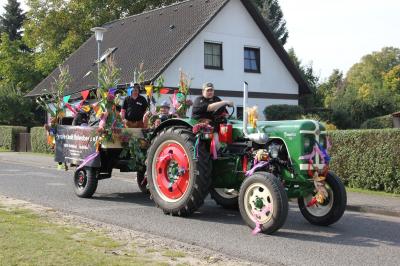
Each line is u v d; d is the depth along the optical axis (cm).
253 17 2622
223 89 2520
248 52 2650
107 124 1043
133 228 802
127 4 3891
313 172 791
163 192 929
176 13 2738
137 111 1103
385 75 7419
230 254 651
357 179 1252
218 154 880
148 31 2739
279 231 798
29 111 3606
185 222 857
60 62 3706
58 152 1178
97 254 580
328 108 3020
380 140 1197
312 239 746
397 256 654
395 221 909
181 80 1113
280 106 2522
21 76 4078
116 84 1080
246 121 831
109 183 1391
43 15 3919
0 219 777
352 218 936
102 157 1087
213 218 899
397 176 1162
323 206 859
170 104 1106
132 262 559
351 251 677
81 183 1114
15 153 2573
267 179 757
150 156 953
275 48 2703
